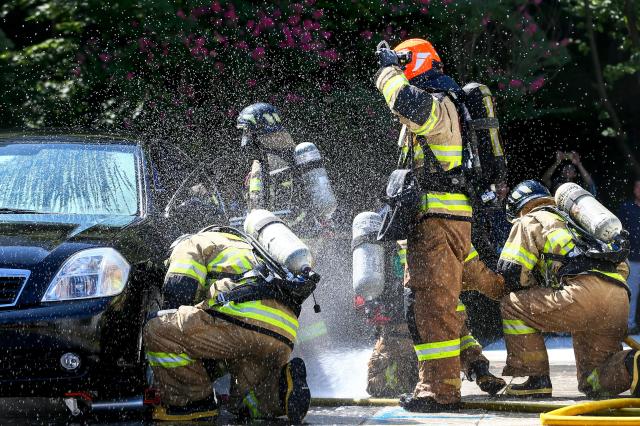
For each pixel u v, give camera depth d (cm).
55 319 1127
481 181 1264
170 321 1154
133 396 1198
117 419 1208
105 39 2427
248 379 1193
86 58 2409
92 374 1141
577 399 1337
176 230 1407
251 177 1582
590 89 3250
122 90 2412
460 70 2611
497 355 1867
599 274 1334
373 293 1308
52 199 1341
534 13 3034
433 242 1241
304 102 2447
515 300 1356
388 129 2417
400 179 1244
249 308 1153
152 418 1195
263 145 1580
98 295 1152
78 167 1402
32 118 2405
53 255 1159
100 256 1169
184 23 2391
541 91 3059
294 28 2423
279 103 2442
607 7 3041
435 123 1212
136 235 1245
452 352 1247
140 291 1196
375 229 1315
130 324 1173
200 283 1178
